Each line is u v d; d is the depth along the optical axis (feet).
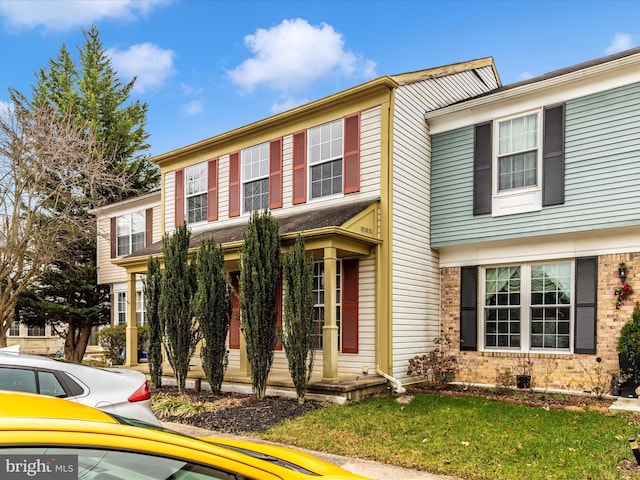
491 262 35.14
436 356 34.45
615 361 29.48
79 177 56.54
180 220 46.88
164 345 32.96
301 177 37.65
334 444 19.80
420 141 36.68
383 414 24.95
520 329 33.86
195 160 46.06
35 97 75.46
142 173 84.94
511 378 32.99
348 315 34.17
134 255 43.57
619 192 29.45
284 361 37.40
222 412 26.30
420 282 35.60
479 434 20.83
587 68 30.37
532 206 32.73
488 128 35.01
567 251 31.89
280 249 30.71
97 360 61.46
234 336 41.14
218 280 31.32
